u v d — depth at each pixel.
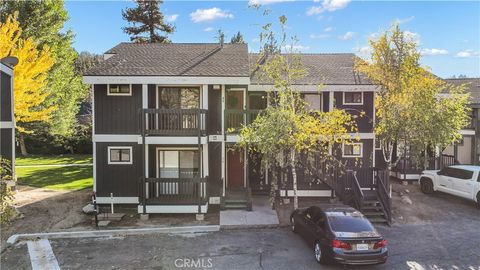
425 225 15.82
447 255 12.62
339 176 17.92
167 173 18.94
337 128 15.43
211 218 16.66
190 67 18.78
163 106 19.08
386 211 16.33
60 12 34.78
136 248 13.16
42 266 11.66
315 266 11.60
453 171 19.42
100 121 18.28
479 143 26.09
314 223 12.55
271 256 12.38
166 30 47.00
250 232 14.84
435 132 16.27
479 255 12.62
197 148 18.83
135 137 18.25
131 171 18.38
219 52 21.52
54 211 17.39
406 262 12.03
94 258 12.28
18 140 38.28
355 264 10.94
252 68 21.92
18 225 15.44
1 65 17.80
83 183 23.59
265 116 15.67
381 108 17.45
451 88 19.17
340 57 24.48
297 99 16.22
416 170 22.88
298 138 14.76
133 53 21.03
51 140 39.19
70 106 37.84
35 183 23.56
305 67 22.05
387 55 17.17
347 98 20.23
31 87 24.14
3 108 18.30
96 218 15.44
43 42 33.19
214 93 18.73
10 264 11.83
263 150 14.85
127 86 18.28
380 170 17.47
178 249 13.05
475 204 18.83
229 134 18.48
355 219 11.91
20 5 31.48
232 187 20.23
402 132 16.75
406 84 16.75
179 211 16.55
